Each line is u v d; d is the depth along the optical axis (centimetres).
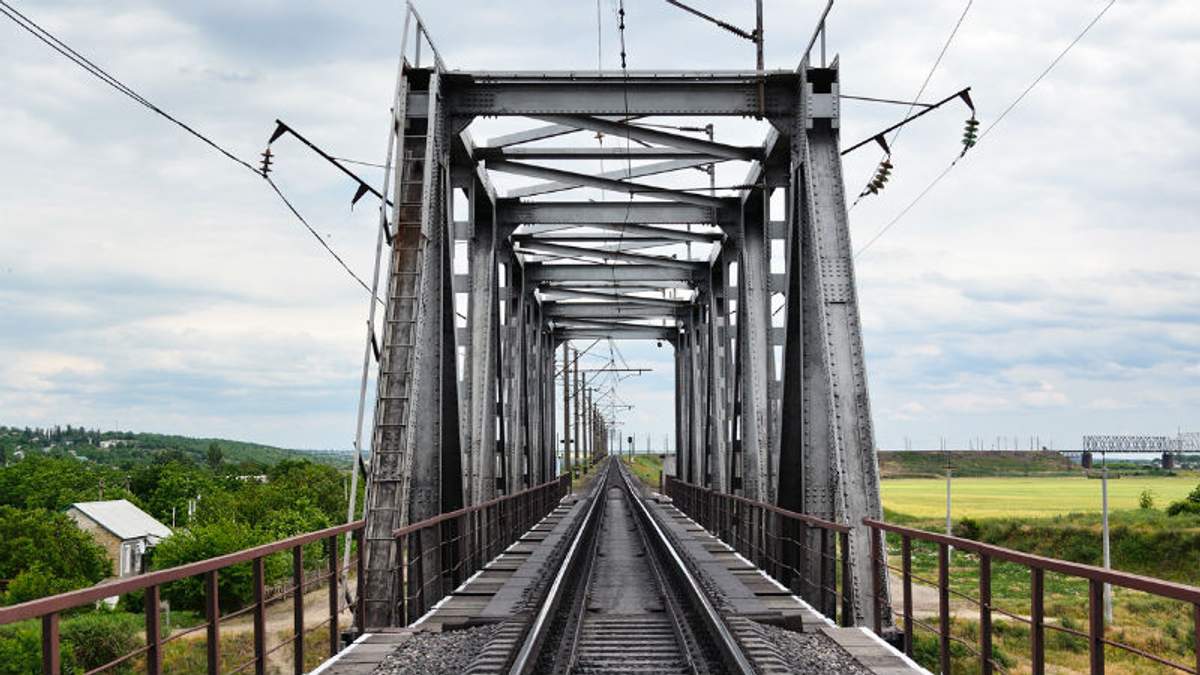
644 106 1412
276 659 2392
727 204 2061
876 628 945
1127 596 3219
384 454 1096
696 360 3500
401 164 1253
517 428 2627
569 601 1133
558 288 3184
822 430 1298
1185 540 4075
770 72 1373
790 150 1477
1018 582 3519
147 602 496
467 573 1416
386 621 1013
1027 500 6838
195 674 2431
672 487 4219
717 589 1220
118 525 5509
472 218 1697
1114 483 9950
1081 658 2275
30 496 8088
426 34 1312
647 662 823
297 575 738
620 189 1853
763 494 1780
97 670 447
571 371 6594
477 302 1912
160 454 15150
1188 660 2247
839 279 1243
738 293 2045
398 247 1216
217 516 5775
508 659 740
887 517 5606
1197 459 14238
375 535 1058
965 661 2073
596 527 2438
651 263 2781
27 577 4284
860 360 1197
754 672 693
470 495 1661
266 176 1145
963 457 14488
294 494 6650
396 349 1152
